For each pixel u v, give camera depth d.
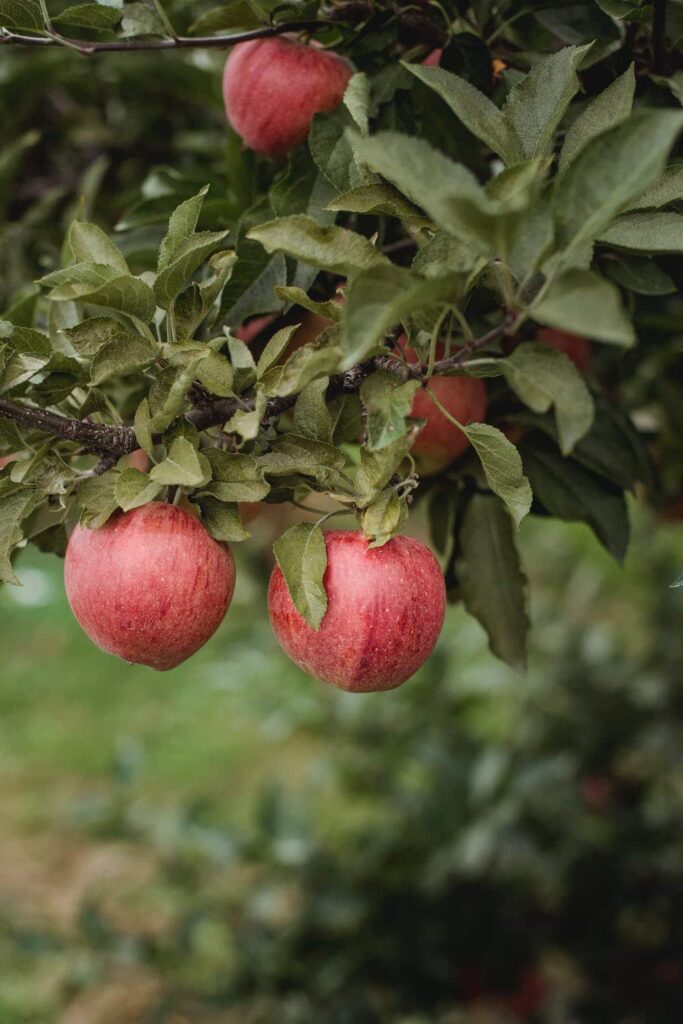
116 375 1.21
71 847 5.49
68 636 8.62
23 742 6.79
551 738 3.54
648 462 1.86
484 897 3.19
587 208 0.95
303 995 3.03
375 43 1.59
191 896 3.29
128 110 2.71
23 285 2.35
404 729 3.51
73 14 1.52
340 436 1.41
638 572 4.53
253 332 1.70
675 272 1.83
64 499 1.25
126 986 4.18
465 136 1.66
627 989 3.19
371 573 1.23
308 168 1.60
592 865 3.26
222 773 6.15
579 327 0.89
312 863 3.17
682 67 1.55
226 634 5.00
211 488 1.20
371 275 0.98
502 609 1.78
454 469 1.75
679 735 3.46
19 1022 4.03
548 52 1.69
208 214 1.81
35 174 2.69
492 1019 3.28
